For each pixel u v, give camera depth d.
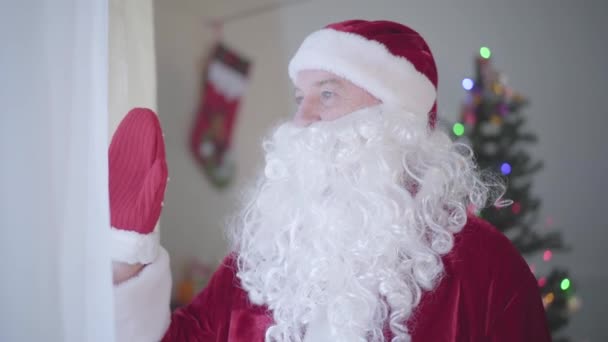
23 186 0.70
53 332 0.71
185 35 2.86
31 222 0.70
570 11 2.75
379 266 0.83
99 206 0.70
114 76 0.92
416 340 0.83
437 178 0.88
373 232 0.84
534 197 2.61
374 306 0.81
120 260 0.80
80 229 0.71
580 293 2.67
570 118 2.73
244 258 0.96
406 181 0.92
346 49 0.94
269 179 0.96
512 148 2.18
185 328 0.96
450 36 2.71
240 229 1.06
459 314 0.85
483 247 0.89
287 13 2.95
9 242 0.69
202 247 2.92
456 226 0.88
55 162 0.71
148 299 0.86
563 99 2.73
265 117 3.00
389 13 2.75
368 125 0.89
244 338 0.93
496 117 2.11
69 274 0.71
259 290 0.94
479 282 0.86
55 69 0.72
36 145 0.71
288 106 2.95
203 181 2.93
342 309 0.81
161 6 2.73
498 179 1.99
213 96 2.91
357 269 0.85
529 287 0.88
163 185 0.79
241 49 3.04
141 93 0.95
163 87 2.72
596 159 2.73
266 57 3.00
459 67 2.70
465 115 2.15
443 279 0.86
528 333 0.85
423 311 0.84
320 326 0.84
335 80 0.95
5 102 0.69
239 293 0.98
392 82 0.94
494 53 2.72
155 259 0.88
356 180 0.88
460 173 0.92
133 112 0.81
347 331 0.80
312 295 0.85
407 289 0.82
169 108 2.76
